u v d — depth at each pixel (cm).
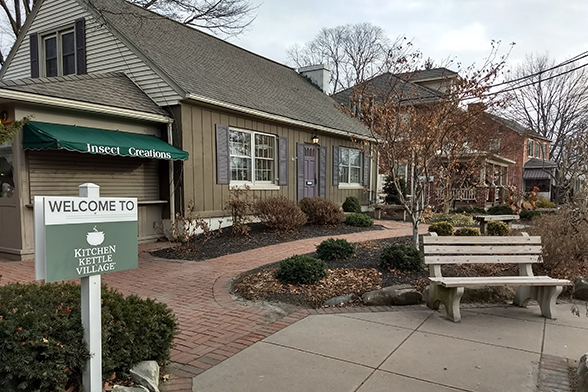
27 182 751
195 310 488
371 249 783
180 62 1095
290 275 562
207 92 991
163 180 980
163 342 319
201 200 999
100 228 263
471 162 737
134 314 302
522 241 509
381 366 334
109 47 1043
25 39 1223
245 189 1050
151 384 287
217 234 955
